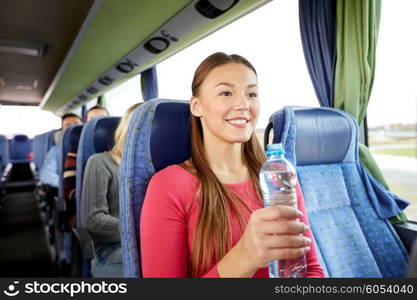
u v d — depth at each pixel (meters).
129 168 0.96
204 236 0.83
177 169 0.91
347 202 1.53
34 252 3.28
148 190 0.88
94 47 4.59
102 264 1.56
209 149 0.93
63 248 2.39
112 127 1.98
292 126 1.38
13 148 8.64
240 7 2.78
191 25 3.34
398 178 1.74
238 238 0.85
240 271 0.62
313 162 1.49
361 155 1.76
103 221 1.64
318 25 2.11
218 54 0.90
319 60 2.12
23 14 4.52
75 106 9.23
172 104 1.04
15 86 9.11
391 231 1.54
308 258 0.94
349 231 1.44
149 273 0.80
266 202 0.90
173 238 0.82
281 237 0.56
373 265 1.40
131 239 0.94
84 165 1.89
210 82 0.87
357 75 1.91
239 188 0.93
